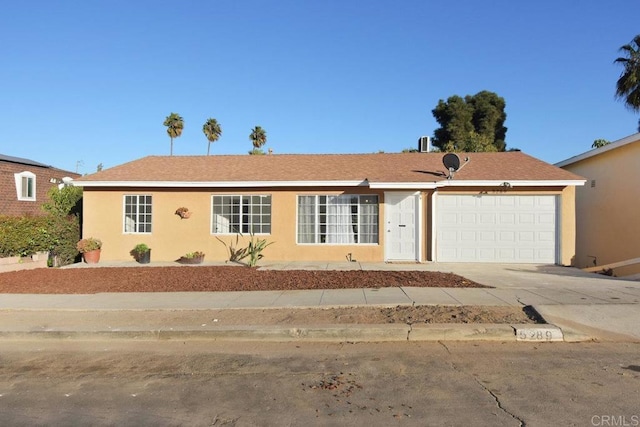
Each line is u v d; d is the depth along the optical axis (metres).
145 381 5.51
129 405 4.78
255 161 18.09
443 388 5.08
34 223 15.23
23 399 4.99
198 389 5.21
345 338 7.16
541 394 4.86
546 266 14.49
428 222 15.28
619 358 6.06
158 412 4.59
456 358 6.15
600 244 17.42
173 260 16.27
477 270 13.43
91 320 8.11
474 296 9.33
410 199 15.41
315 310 8.48
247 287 10.84
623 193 16.00
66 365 6.17
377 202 15.58
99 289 10.89
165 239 16.33
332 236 15.73
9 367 6.12
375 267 14.13
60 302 9.45
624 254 15.90
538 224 15.01
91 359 6.43
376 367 5.84
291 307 8.68
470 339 7.02
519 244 15.04
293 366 5.96
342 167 16.86
